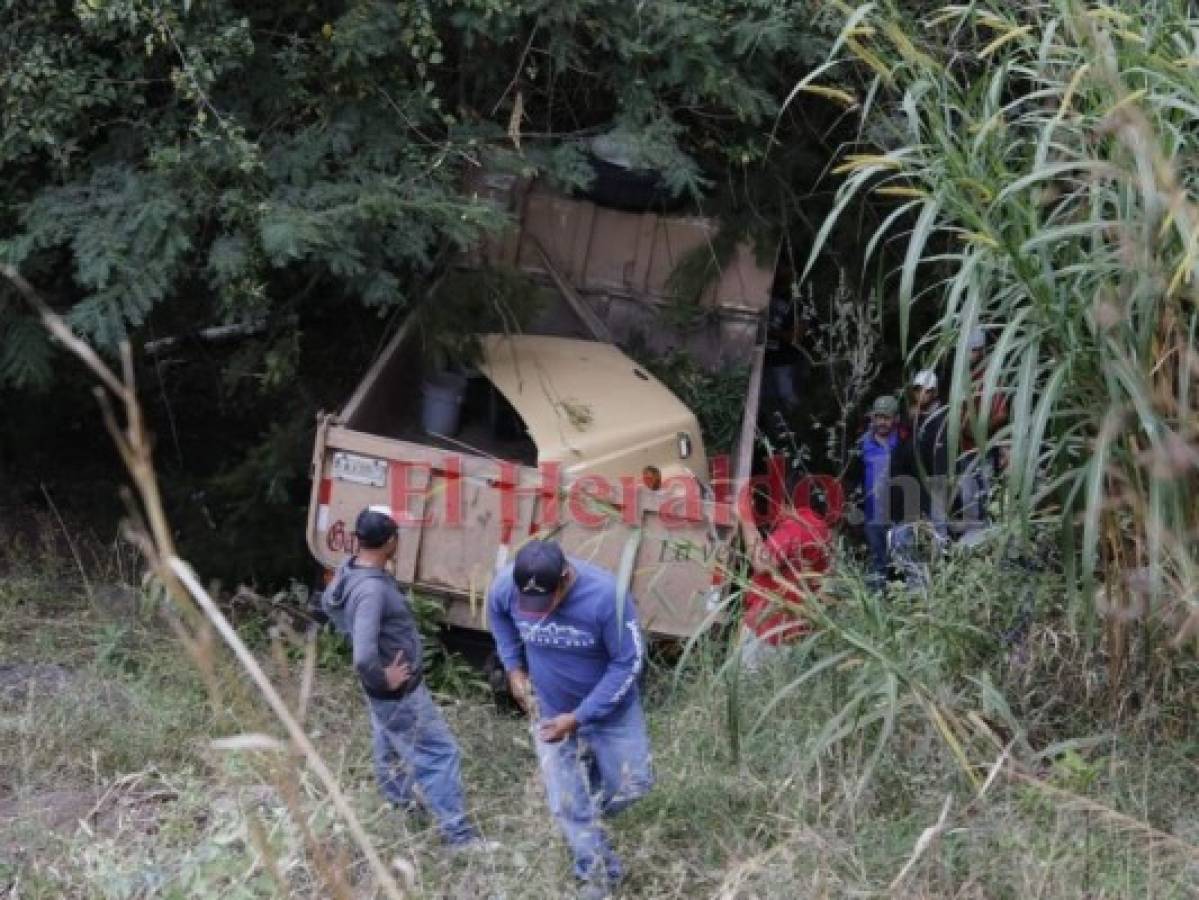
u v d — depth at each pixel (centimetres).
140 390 1055
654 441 795
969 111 543
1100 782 545
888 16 620
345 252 786
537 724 543
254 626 806
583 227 955
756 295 955
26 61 791
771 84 902
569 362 855
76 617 829
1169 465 468
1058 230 484
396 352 867
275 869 288
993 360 495
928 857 500
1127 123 450
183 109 829
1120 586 553
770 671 625
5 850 534
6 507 997
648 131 856
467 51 856
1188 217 430
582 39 868
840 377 969
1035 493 545
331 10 845
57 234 790
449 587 759
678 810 576
